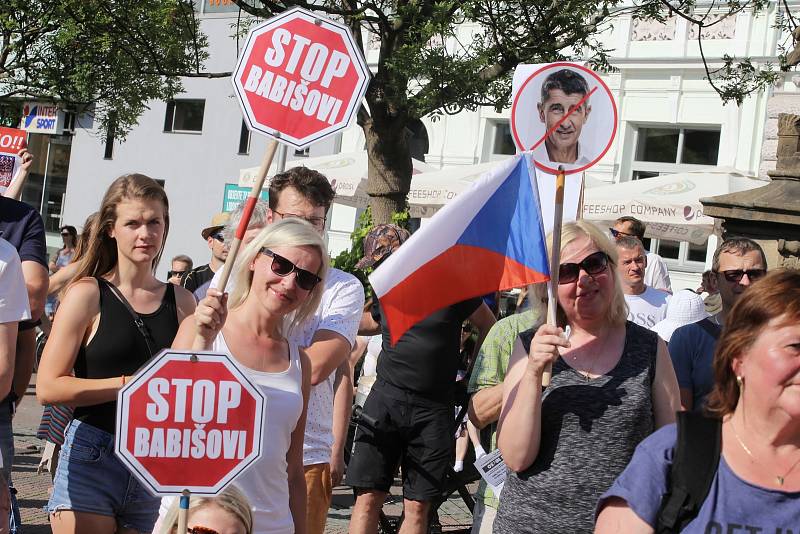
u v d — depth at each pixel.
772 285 2.88
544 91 5.18
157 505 4.89
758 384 2.84
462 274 4.27
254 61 4.62
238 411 3.19
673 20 25.97
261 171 3.90
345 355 5.09
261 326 4.13
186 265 12.94
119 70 20.09
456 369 6.55
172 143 35.19
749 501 2.84
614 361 4.09
